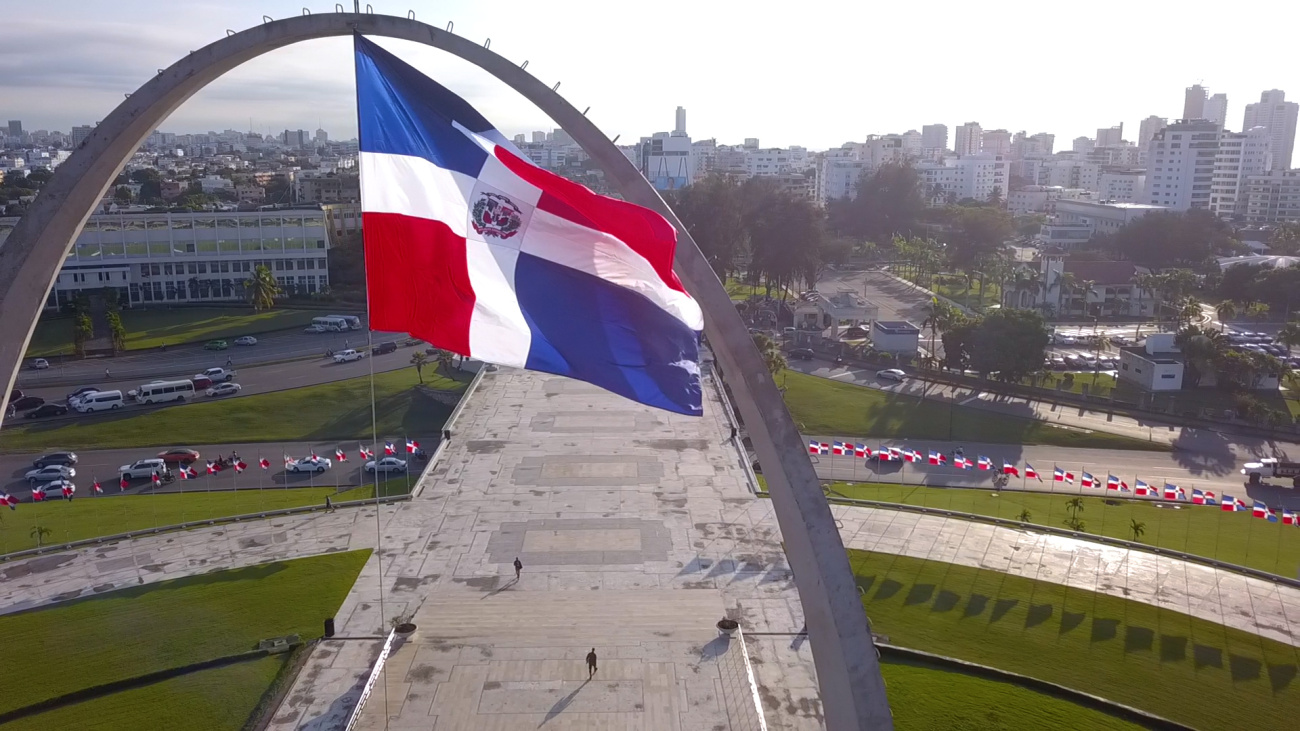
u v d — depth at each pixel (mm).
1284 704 38812
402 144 18609
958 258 166500
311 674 39531
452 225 18391
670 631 42812
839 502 60469
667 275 17609
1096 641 43500
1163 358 96625
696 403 17391
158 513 60938
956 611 46188
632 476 62938
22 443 77312
